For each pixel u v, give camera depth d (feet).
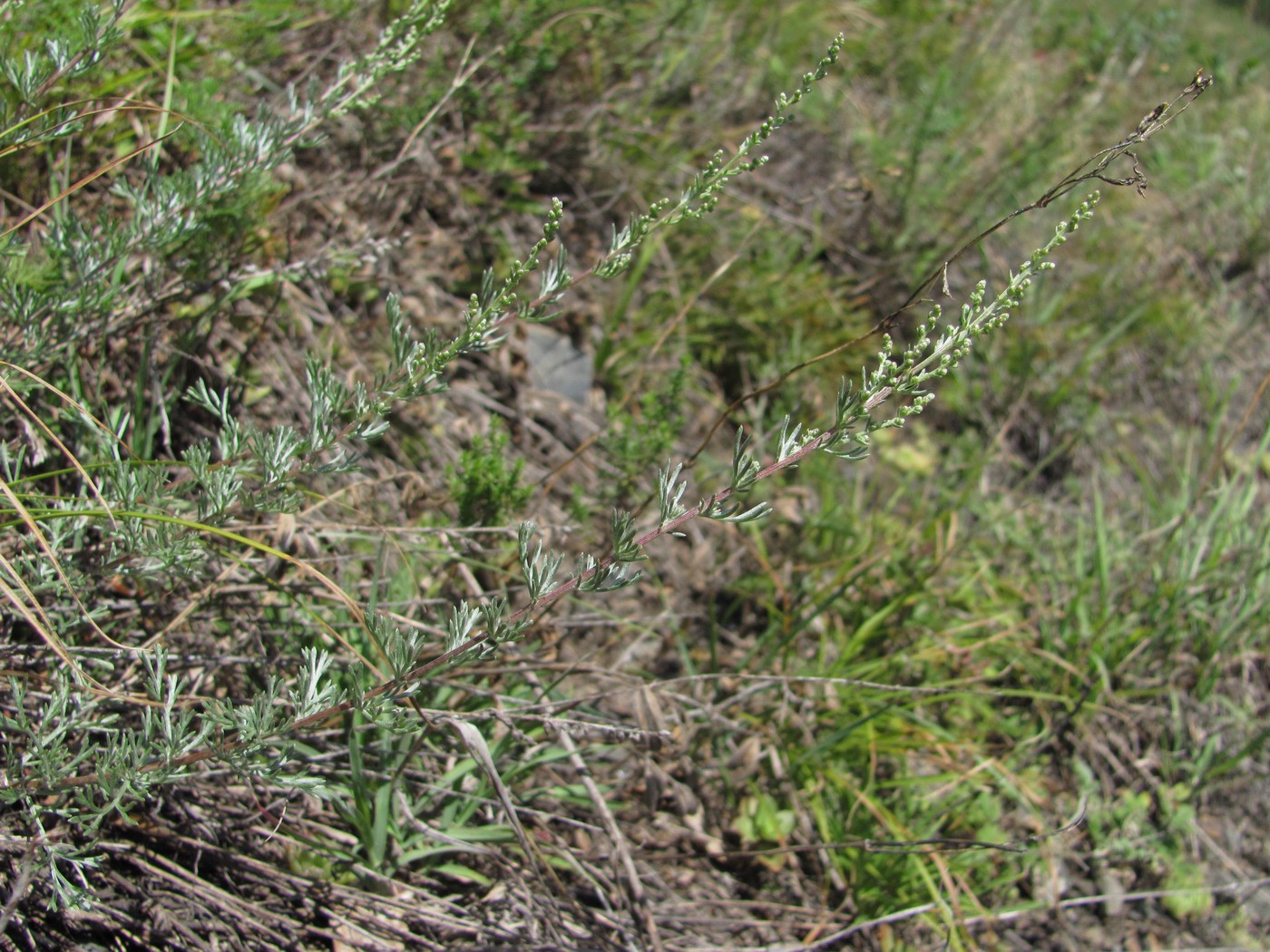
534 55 11.87
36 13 8.18
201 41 10.03
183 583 7.50
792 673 10.55
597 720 8.79
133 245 7.39
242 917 6.69
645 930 7.44
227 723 5.45
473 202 12.03
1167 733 12.28
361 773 7.13
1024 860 10.42
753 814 9.47
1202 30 25.49
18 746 6.28
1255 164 20.36
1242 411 16.99
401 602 7.97
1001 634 11.40
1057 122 16.96
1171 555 13.44
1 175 8.50
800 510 12.06
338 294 10.50
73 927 6.20
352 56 11.37
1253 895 11.32
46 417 7.66
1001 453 14.53
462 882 7.93
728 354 13.35
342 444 8.48
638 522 10.12
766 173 14.65
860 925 8.77
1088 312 16.47
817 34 17.17
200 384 6.45
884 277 14.88
